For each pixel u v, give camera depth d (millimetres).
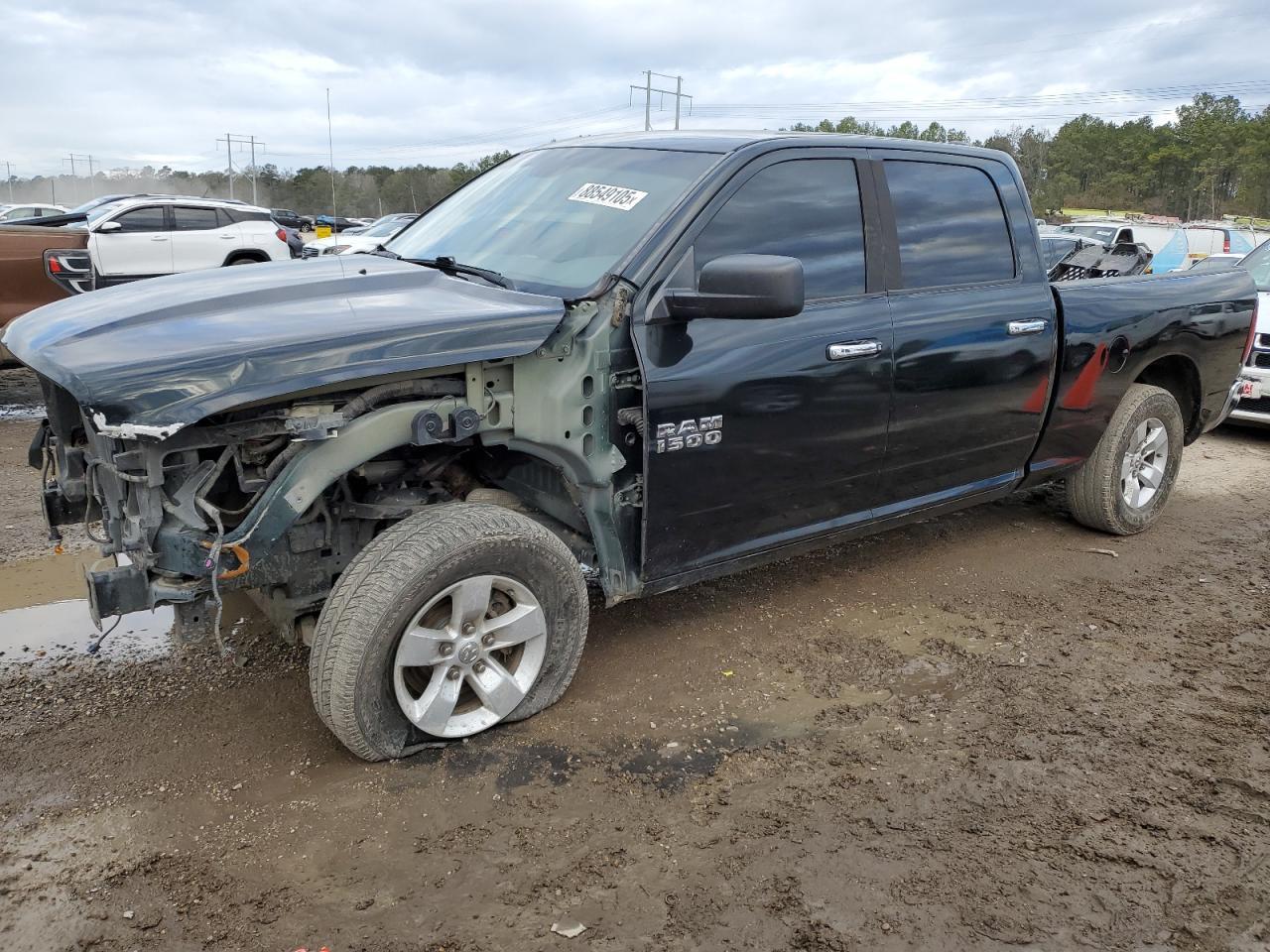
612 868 2559
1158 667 3830
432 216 4332
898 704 3482
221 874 2494
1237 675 3779
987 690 3604
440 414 2857
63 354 2566
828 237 3705
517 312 2889
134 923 2314
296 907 2385
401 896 2432
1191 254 24781
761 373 3432
